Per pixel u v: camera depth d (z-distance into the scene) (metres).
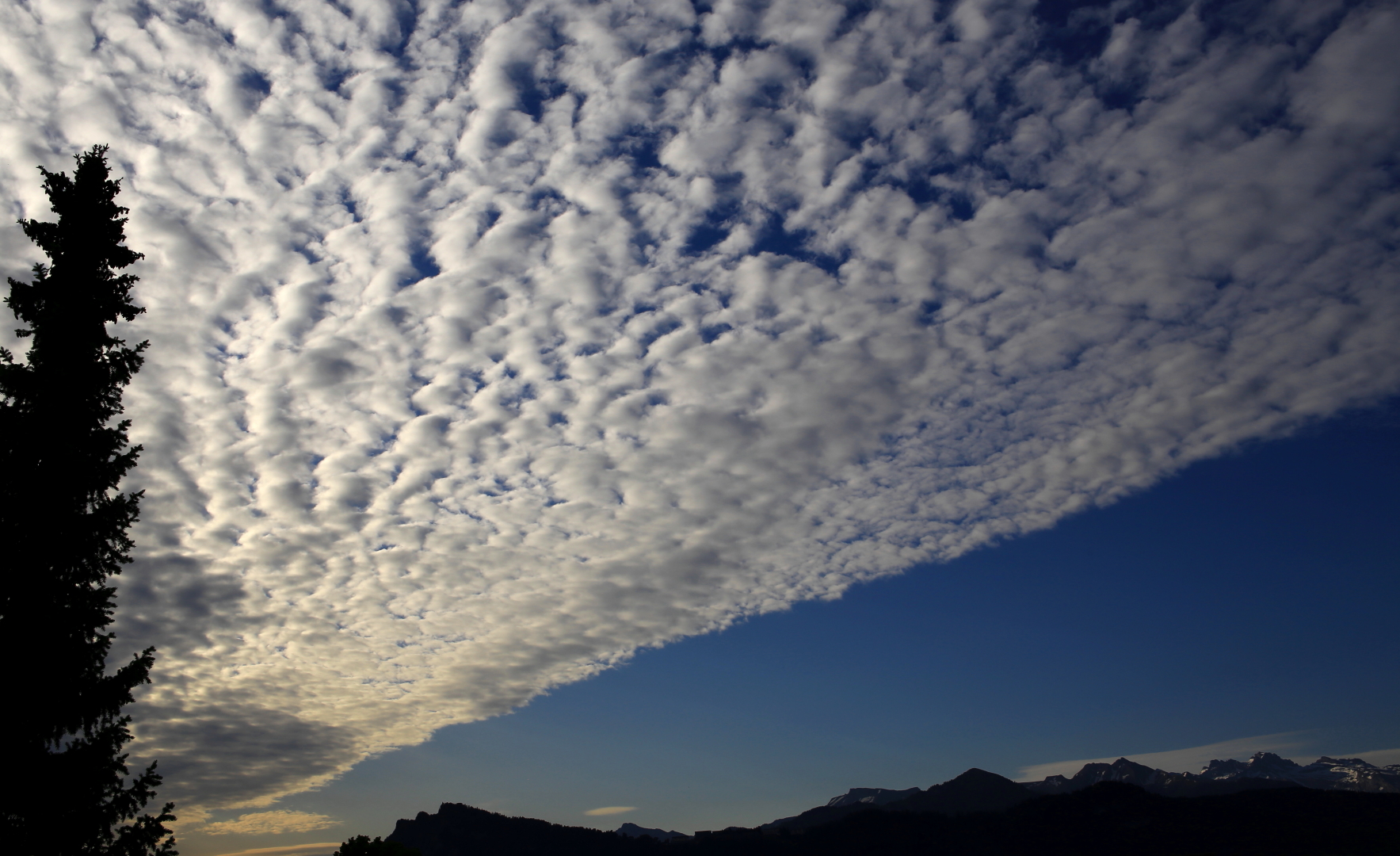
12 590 27.62
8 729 26.80
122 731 29.08
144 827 28.48
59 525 28.98
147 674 29.89
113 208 34.28
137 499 31.03
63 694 27.88
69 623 28.23
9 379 29.69
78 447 30.00
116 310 33.28
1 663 26.64
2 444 28.61
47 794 26.78
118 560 30.75
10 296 31.83
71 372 30.44
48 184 33.66
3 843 26.08
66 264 32.91
